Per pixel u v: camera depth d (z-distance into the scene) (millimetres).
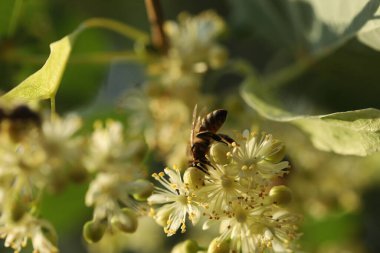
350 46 329
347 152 302
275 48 381
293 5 350
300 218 292
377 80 349
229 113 348
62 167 311
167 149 348
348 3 319
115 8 412
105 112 357
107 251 390
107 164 318
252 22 378
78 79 376
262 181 290
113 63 401
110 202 308
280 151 292
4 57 360
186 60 356
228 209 289
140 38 354
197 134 293
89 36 383
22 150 308
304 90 372
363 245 385
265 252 295
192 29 360
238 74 410
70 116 329
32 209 309
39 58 361
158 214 295
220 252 290
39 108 318
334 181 378
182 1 420
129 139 348
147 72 364
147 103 357
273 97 342
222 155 289
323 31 338
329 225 377
